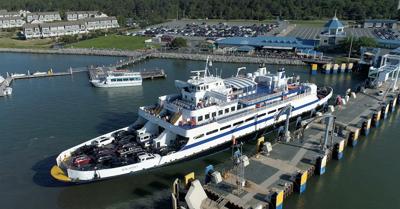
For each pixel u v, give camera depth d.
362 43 138.38
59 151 59.12
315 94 75.25
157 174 51.19
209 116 55.94
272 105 63.56
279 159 51.56
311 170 49.66
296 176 45.97
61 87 101.56
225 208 39.66
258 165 49.69
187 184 45.03
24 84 105.06
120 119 74.31
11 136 65.19
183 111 54.28
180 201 43.75
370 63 117.50
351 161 56.88
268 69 125.75
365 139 65.88
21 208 43.91
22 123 71.94
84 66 131.38
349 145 62.25
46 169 53.19
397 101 86.81
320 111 77.56
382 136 67.44
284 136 58.09
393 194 47.97
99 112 78.94
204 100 57.72
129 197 46.19
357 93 88.00
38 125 70.81
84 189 47.91
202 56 143.88
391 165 55.88
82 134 66.19
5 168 53.47
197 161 54.44
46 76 115.12
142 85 105.00
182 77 115.56
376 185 49.97
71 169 45.00
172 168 52.12
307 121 63.84
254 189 43.47
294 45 150.50
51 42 182.38
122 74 104.62
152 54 150.88
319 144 56.56
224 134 55.91
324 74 119.56
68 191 47.50
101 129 68.62
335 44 148.62
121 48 162.75
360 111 73.69
